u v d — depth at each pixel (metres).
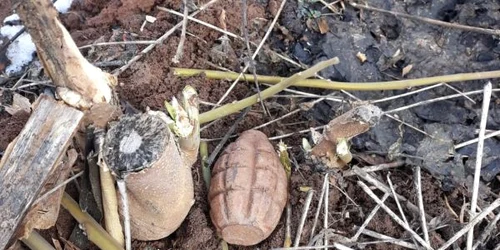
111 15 0.43
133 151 0.26
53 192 0.29
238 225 0.32
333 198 0.37
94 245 0.34
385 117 0.39
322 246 0.34
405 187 0.38
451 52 0.41
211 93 0.40
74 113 0.27
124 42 0.40
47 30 0.24
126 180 0.27
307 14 0.42
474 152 0.38
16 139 0.27
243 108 0.38
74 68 0.26
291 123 0.39
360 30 0.42
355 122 0.31
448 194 0.38
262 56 0.41
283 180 0.35
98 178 0.29
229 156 0.35
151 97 0.39
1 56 0.42
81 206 0.31
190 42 0.41
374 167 0.37
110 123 0.28
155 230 0.33
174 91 0.39
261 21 0.42
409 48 0.41
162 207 0.30
